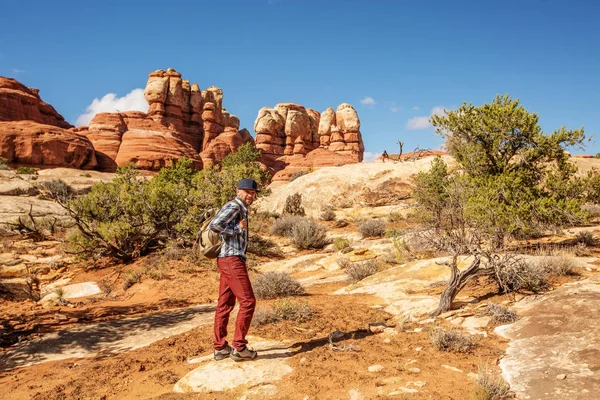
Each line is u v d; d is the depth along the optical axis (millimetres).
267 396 3977
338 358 4820
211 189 19719
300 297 9227
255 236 18641
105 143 68375
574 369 4059
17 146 54156
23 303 11281
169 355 5609
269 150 96750
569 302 5906
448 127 12188
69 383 4930
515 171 11445
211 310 8781
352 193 26781
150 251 16672
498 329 5602
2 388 5074
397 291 8492
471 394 3654
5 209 23500
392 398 3734
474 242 6805
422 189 13422
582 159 24328
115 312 9891
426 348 5070
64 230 21375
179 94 90562
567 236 12555
